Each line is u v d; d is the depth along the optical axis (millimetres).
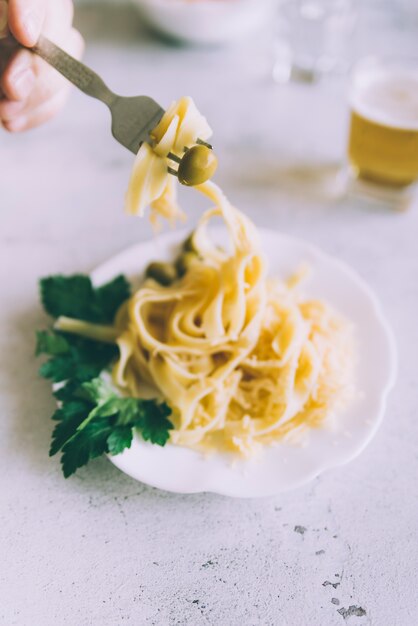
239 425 456
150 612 395
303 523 431
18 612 396
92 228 617
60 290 521
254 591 402
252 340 478
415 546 421
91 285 525
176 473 433
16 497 442
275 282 525
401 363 514
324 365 476
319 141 702
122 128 413
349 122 616
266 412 465
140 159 406
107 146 698
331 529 428
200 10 748
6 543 422
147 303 521
